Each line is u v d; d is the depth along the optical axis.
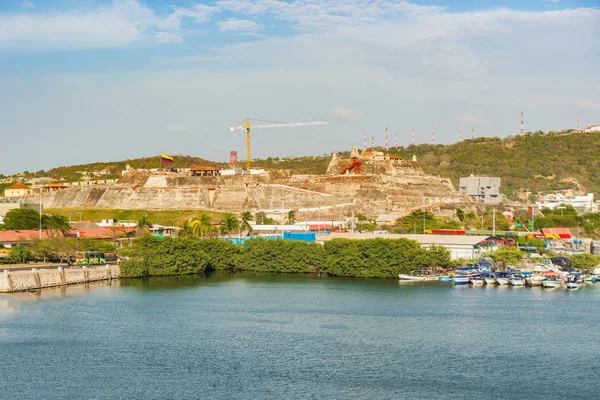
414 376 134.75
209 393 125.50
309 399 122.81
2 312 184.62
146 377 133.50
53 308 190.25
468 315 186.25
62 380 131.62
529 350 152.50
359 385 129.75
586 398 124.00
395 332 166.75
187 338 160.38
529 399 123.50
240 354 148.12
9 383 129.88
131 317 180.75
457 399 123.38
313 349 152.12
